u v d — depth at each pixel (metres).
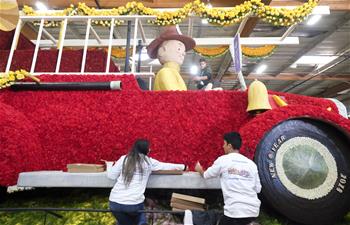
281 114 2.08
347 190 1.99
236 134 1.91
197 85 4.91
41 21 2.76
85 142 2.28
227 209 1.74
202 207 2.09
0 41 3.12
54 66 2.73
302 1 5.29
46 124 2.31
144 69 8.14
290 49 9.50
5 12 2.68
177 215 2.19
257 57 5.91
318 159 2.04
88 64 2.73
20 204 2.35
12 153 1.96
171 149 2.27
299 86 14.66
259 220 2.11
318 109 2.10
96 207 2.21
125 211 1.82
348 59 10.34
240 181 1.76
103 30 6.66
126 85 2.42
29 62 2.76
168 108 2.35
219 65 11.10
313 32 8.13
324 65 11.02
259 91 2.25
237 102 2.38
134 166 1.88
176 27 3.51
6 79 2.32
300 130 2.09
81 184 2.01
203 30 7.57
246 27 5.96
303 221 1.93
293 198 1.95
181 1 5.63
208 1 5.13
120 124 2.30
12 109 2.21
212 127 2.31
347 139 2.08
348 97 15.98
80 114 2.33
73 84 2.37
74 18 2.75
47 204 2.32
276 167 2.00
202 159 2.26
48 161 2.27
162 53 3.09
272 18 3.34
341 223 2.06
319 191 1.98
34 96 2.40
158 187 2.02
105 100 2.37
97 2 5.78
